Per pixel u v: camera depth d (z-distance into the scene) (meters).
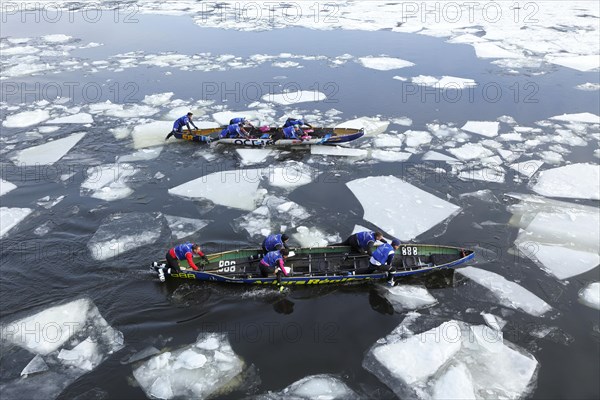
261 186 10.89
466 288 7.62
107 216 9.62
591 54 21.80
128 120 14.84
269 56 22.23
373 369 6.16
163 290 7.55
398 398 5.76
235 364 6.22
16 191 10.58
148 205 10.09
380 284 7.67
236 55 22.56
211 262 7.93
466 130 14.00
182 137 13.06
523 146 12.94
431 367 6.16
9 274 7.87
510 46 23.44
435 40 25.08
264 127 13.30
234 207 9.98
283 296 7.45
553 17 29.98
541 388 5.86
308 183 11.01
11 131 13.87
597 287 7.52
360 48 23.62
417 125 14.49
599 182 10.84
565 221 9.39
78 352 6.39
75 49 23.61
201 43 24.81
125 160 12.16
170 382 5.96
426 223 9.40
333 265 7.89
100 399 5.75
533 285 7.70
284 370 6.14
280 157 12.38
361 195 10.41
